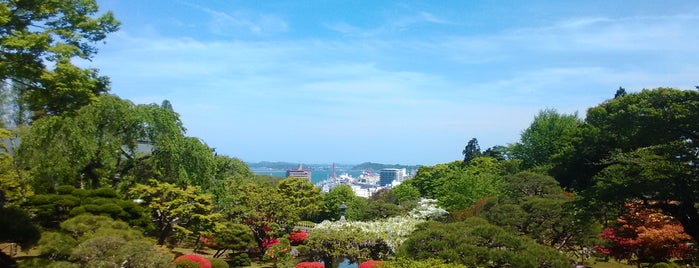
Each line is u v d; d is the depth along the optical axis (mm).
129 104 28797
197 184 30625
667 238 22594
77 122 26234
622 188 19016
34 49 12609
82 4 14188
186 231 25672
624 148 27250
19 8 13141
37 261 14977
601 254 28188
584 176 39406
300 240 36094
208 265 23469
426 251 17531
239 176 41250
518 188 31641
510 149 59156
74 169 26062
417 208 40406
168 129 29500
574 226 24062
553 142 49969
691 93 19969
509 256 16625
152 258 14766
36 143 25688
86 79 13938
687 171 17672
